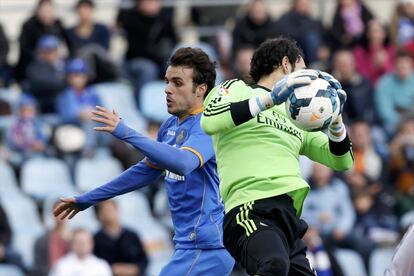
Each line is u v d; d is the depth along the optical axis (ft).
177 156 80.38
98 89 183.73
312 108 74.38
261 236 75.87
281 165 78.43
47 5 184.85
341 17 203.00
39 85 178.81
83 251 140.26
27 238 154.30
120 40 219.00
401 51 193.67
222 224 85.46
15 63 187.62
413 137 178.70
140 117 183.93
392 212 170.71
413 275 80.89
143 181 86.12
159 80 192.24
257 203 77.51
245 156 78.48
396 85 192.75
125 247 146.00
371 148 179.11
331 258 147.84
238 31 191.42
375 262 159.84
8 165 165.99
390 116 191.72
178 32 208.23
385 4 241.14
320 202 160.25
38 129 170.19
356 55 201.67
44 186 164.76
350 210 162.40
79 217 157.38
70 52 186.60
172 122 87.51
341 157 79.77
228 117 76.07
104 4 217.15
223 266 86.22
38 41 183.93
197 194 85.87
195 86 85.40
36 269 145.07
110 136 172.96
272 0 231.91
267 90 80.07
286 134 79.41
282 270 74.23
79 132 169.58
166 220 163.22
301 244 80.74
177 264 86.99
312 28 196.54
